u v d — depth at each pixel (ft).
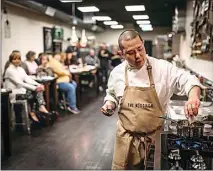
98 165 10.32
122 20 42.98
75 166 10.24
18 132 14.49
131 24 48.19
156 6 28.50
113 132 14.49
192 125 4.97
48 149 12.00
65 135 14.01
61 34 30.30
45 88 16.31
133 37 5.10
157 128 5.45
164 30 51.60
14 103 14.21
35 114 15.78
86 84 29.76
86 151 11.77
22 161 10.66
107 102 5.81
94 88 30.14
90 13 34.27
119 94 5.65
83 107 20.83
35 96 15.80
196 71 16.07
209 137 4.98
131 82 5.51
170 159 4.22
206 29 12.19
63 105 19.92
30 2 19.31
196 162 4.11
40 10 21.49
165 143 4.75
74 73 21.11
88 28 39.60
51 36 28.60
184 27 22.90
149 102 5.36
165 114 5.82
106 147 12.25
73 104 19.36
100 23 44.91
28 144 12.65
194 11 16.65
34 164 10.40
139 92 5.37
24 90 14.66
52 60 19.99
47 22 27.96
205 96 9.40
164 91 5.47
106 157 11.10
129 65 5.51
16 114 14.89
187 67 20.34
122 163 5.50
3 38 19.16
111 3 26.30
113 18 39.42
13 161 10.67
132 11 32.07
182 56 24.91
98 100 23.71
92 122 16.53
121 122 5.67
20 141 13.08
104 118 17.44
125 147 5.48
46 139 13.38
